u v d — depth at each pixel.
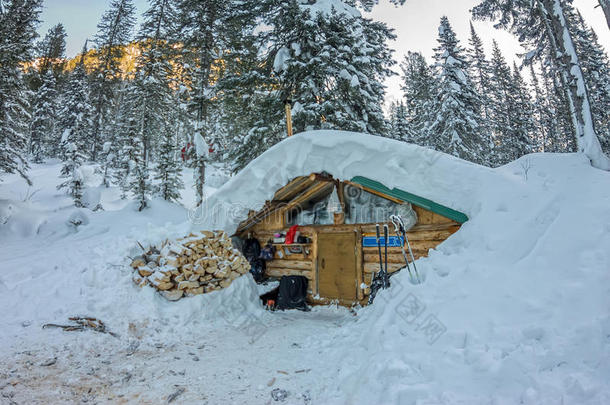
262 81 11.26
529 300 3.21
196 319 5.70
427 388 2.70
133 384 3.62
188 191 25.16
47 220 12.42
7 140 13.79
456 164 5.36
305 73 10.86
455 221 5.51
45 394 3.29
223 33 14.82
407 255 6.14
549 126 30.56
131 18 30.27
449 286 3.96
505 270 3.71
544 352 2.59
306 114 10.53
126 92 26.95
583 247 3.44
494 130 27.52
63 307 5.35
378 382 3.08
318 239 7.45
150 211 16.22
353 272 6.80
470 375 2.71
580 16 20.48
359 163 6.02
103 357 4.30
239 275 7.00
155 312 5.42
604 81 20.20
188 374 3.88
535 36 11.91
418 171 5.50
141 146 20.94
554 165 5.14
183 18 16.23
